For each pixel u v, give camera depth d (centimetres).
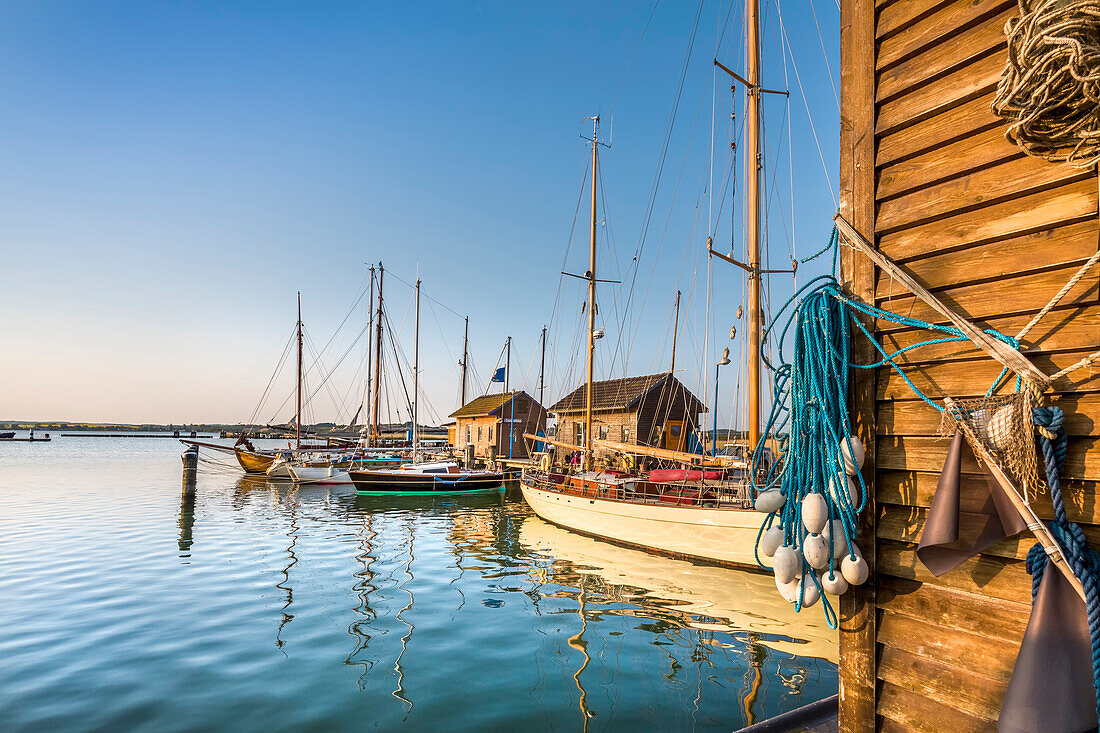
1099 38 174
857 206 300
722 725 584
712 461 1516
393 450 3812
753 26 1462
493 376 4262
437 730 571
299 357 3966
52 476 3662
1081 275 213
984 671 235
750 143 1441
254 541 1605
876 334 285
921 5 278
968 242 256
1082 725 193
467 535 1745
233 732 562
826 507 271
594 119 2536
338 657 759
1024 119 200
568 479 1862
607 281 2503
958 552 235
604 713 609
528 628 885
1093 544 213
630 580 1195
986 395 241
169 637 830
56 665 727
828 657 775
